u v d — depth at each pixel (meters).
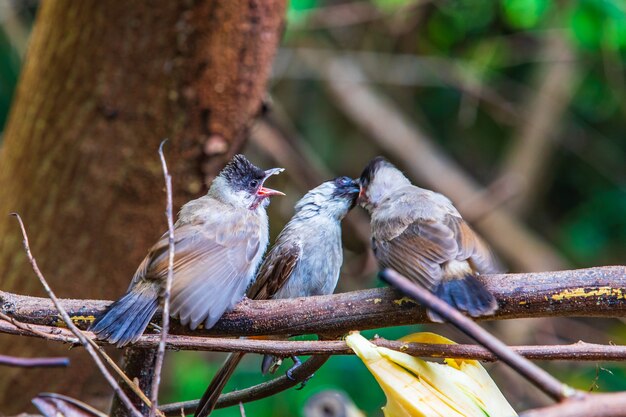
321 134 21.62
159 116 10.22
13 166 10.77
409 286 4.84
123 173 10.31
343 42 21.12
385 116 20.12
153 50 10.11
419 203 8.26
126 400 5.85
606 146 21.78
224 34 10.07
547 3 17.06
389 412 6.60
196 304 7.33
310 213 10.05
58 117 10.40
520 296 6.95
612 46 16.45
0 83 21.03
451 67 19.67
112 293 10.54
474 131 22.62
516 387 16.56
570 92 20.34
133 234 10.41
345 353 6.68
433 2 19.53
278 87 21.28
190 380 16.20
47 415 6.36
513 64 20.34
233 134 10.41
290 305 7.30
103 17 10.11
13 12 19.91
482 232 19.45
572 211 22.27
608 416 4.43
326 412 8.62
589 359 6.41
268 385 7.97
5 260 10.70
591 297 6.86
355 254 18.56
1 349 10.78
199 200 8.87
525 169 20.25
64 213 10.44
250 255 8.16
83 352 10.74
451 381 6.62
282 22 10.51
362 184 9.96
